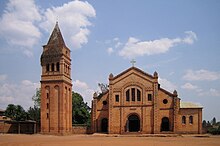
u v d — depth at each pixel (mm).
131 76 84500
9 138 56906
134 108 83125
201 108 81875
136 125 84250
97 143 46781
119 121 83438
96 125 86000
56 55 81875
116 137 68438
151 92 82688
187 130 81438
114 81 85312
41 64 82812
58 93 80438
